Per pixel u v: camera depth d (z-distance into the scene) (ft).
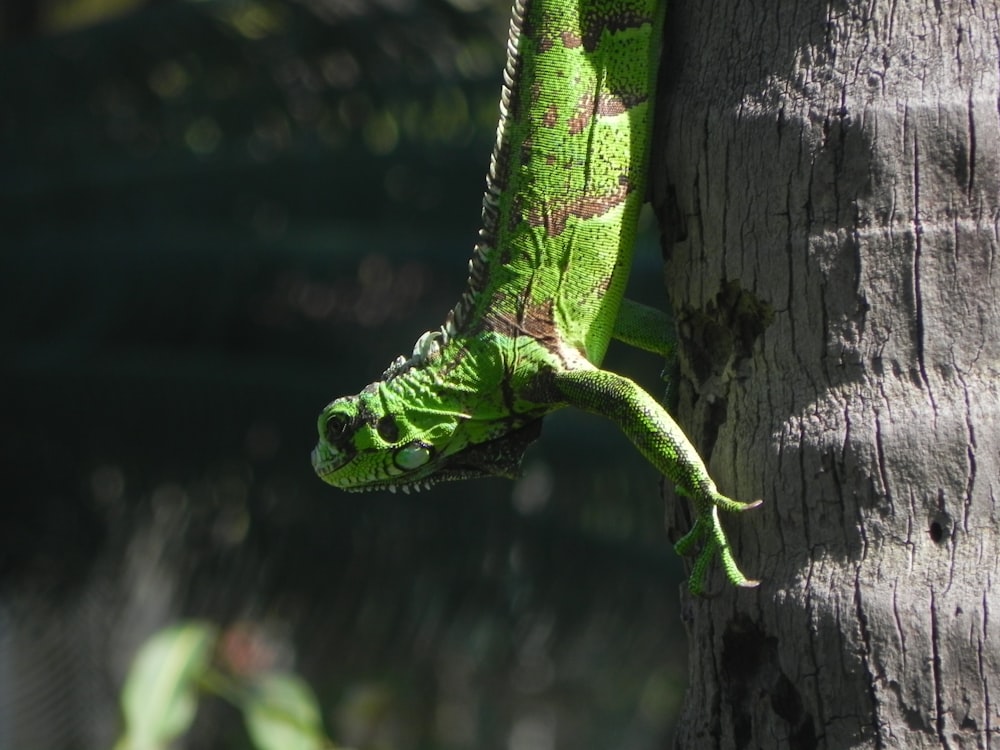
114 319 51.70
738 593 19.39
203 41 52.80
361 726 88.43
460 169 50.16
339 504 50.90
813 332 18.72
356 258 48.42
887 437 17.94
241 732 78.38
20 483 53.78
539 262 23.45
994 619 17.26
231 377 49.39
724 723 19.76
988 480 17.66
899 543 17.85
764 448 19.12
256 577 53.21
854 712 17.84
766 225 19.16
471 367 23.85
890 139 18.25
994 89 18.10
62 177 53.11
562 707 94.99
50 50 53.78
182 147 53.78
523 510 49.16
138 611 66.90
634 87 22.72
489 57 54.13
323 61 53.06
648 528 48.70
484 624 51.34
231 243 49.60
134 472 52.42
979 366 17.93
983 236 17.99
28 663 70.74
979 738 17.20
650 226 48.37
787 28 19.47
